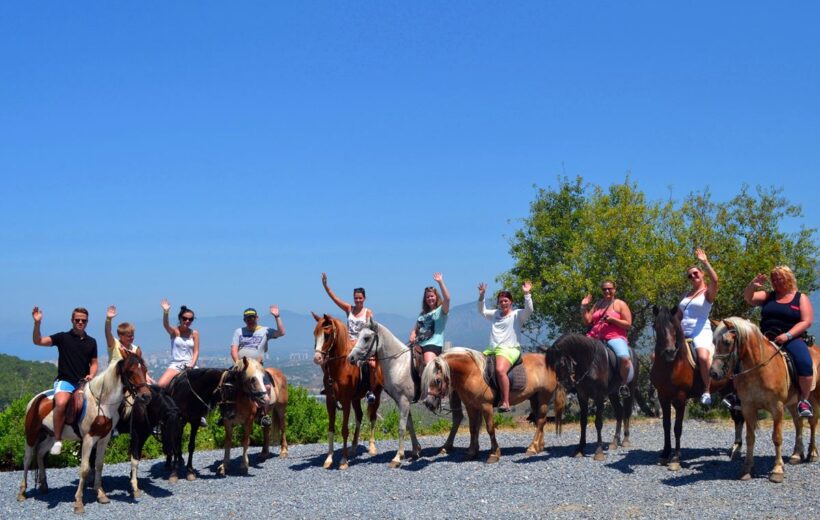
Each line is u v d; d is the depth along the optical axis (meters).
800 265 27.72
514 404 12.82
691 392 11.27
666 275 25.12
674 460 11.16
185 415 12.28
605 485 10.39
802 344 10.30
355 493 10.80
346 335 12.91
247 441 12.72
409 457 13.64
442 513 9.35
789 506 8.76
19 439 15.27
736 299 26.58
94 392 10.18
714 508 8.89
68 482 12.32
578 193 31.88
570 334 12.03
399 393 12.70
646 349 27.19
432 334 13.02
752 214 28.55
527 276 30.58
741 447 12.42
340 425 19.56
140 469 13.39
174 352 13.11
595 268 26.39
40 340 10.25
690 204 29.73
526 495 10.15
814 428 11.27
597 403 12.23
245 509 10.00
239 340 13.52
